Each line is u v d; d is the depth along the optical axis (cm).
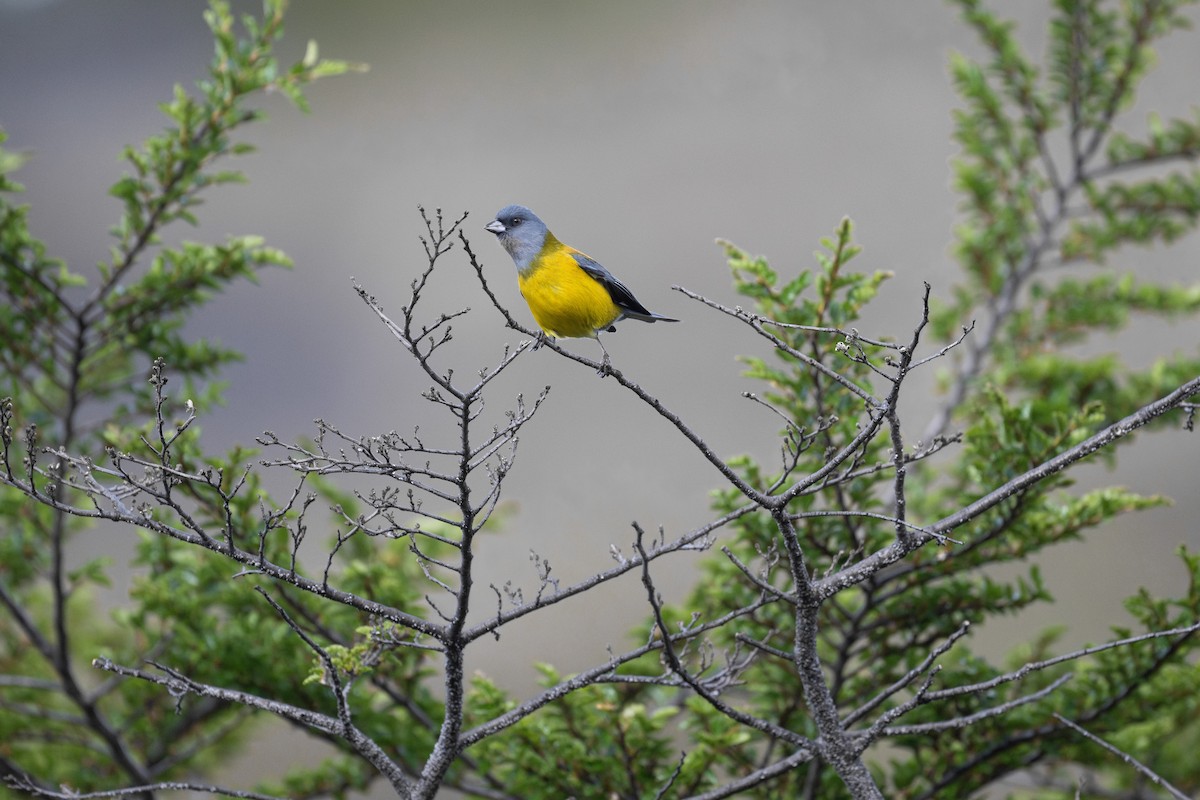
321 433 584
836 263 923
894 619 951
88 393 1133
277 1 1098
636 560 642
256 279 1123
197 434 980
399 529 597
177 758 1113
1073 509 917
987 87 1509
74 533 1212
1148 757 1100
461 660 622
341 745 973
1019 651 1162
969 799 955
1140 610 889
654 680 668
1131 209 1491
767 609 969
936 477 1351
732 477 605
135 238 1114
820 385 938
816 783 905
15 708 1066
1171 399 618
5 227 1074
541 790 880
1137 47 1469
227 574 976
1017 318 1495
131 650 1146
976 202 1530
